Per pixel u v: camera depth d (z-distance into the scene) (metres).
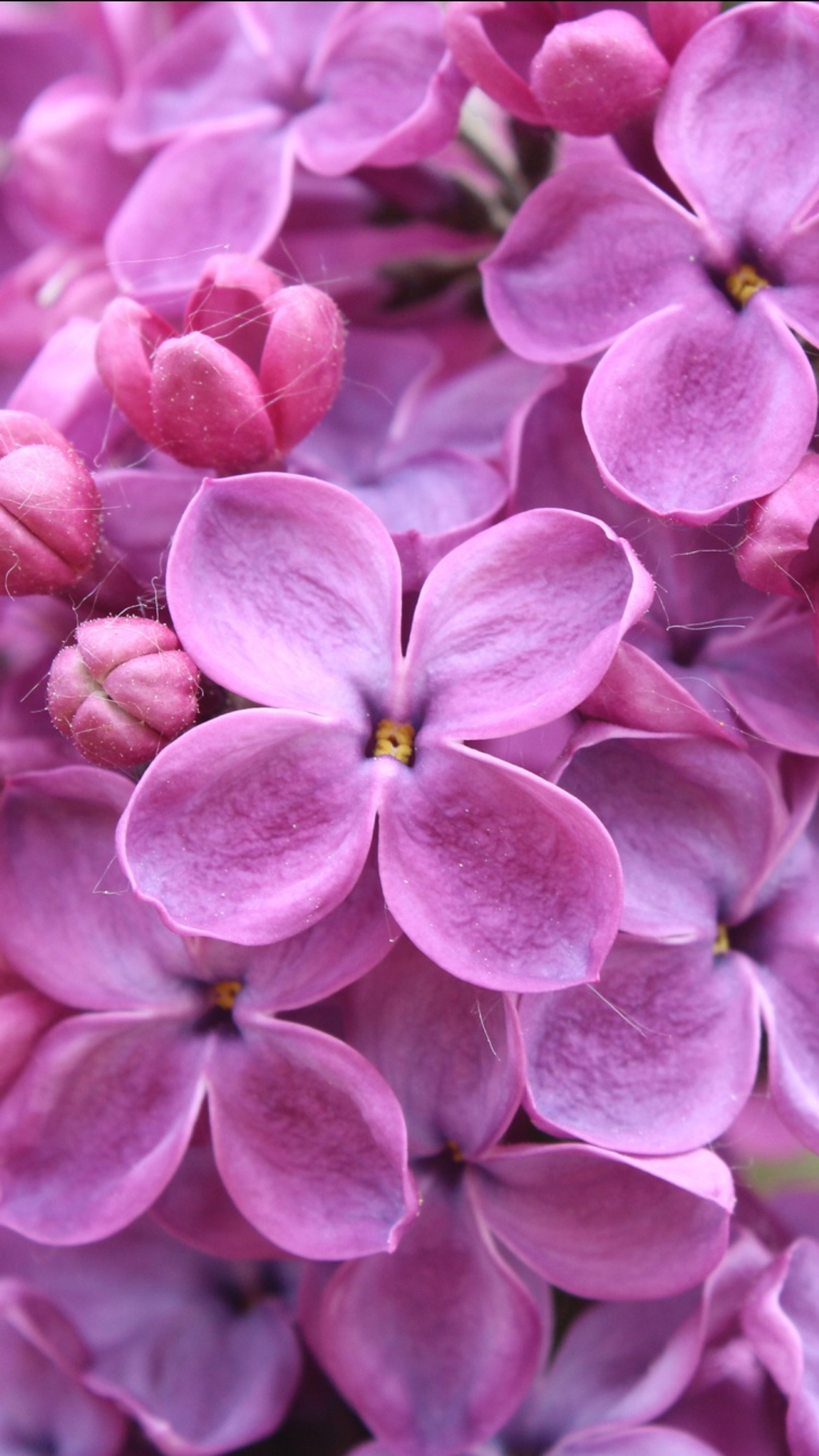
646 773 0.12
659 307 0.13
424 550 0.12
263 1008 0.12
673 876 0.12
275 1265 0.14
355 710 0.12
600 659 0.12
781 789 0.13
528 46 0.13
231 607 0.12
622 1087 0.12
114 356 0.13
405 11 0.14
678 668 0.13
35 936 0.13
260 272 0.12
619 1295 0.12
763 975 0.13
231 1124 0.12
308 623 0.12
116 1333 0.14
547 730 0.12
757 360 0.12
